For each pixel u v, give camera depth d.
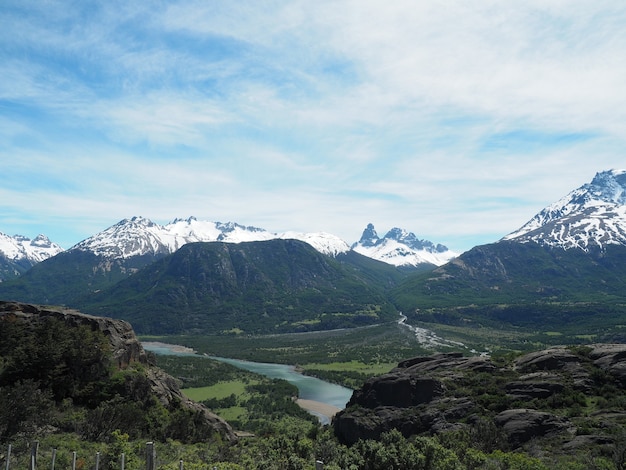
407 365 88.94
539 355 73.31
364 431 65.00
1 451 28.94
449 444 37.69
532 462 34.38
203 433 54.66
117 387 54.16
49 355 51.19
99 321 64.94
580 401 56.81
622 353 65.31
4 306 62.12
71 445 33.44
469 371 74.81
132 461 29.12
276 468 31.17
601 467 34.25
